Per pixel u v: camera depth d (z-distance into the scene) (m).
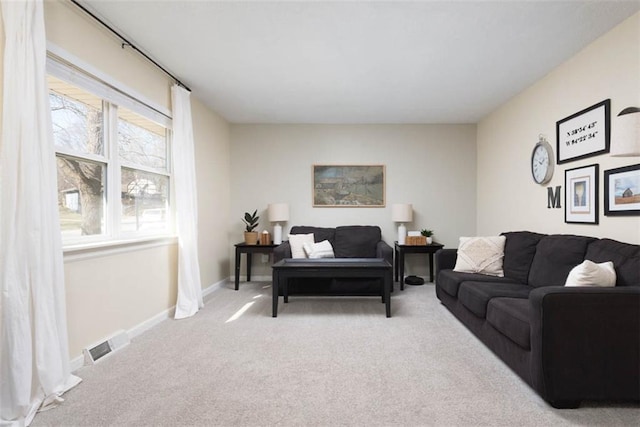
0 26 1.66
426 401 1.76
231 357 2.33
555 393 1.67
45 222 1.74
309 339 2.67
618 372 1.67
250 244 4.55
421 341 2.62
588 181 2.72
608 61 2.51
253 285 4.77
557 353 1.68
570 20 2.36
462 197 5.10
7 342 1.58
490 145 4.60
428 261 5.07
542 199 3.40
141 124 3.03
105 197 2.56
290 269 3.27
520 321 1.91
